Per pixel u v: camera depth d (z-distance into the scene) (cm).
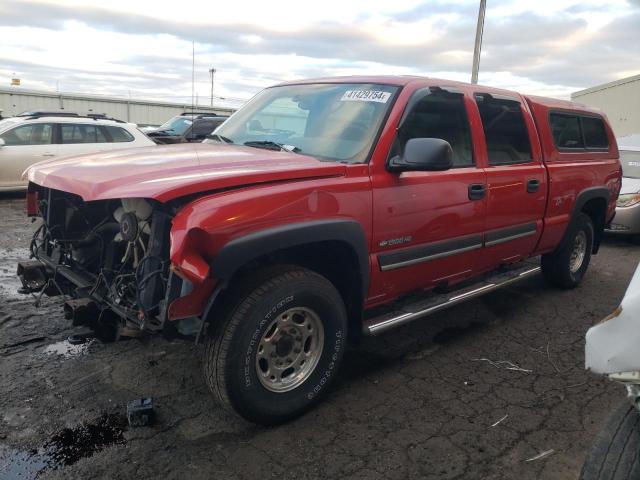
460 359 413
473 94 422
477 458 291
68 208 371
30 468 269
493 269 480
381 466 282
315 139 365
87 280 338
